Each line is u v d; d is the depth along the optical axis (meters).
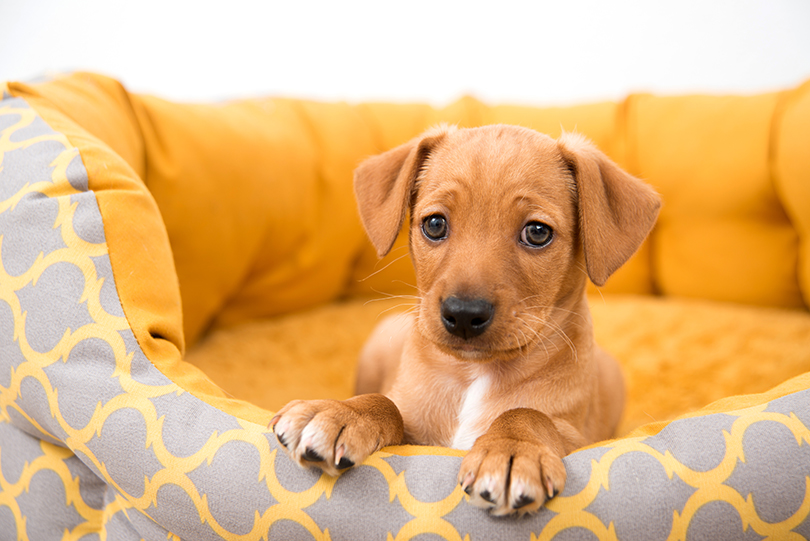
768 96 0.79
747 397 0.41
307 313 0.82
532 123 0.85
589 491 0.37
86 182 0.45
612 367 0.56
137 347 0.42
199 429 0.40
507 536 0.37
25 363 0.43
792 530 0.37
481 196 0.43
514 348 0.41
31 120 0.48
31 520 0.46
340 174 0.80
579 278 0.46
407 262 0.87
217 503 0.38
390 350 0.57
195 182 0.65
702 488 0.37
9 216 0.44
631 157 0.84
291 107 0.80
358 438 0.38
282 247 0.76
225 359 0.68
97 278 0.43
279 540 0.38
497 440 0.38
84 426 0.41
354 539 0.37
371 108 0.86
